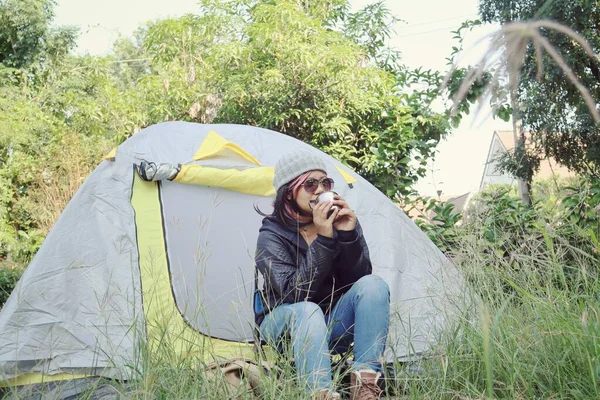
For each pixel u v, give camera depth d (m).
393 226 3.50
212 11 8.82
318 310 2.10
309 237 2.39
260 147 3.64
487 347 1.22
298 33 7.88
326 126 7.35
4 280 6.64
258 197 3.40
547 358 1.98
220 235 3.27
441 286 2.71
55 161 10.94
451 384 2.02
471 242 2.66
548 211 3.14
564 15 6.68
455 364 2.05
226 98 7.91
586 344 1.93
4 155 11.38
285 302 2.25
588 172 7.47
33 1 13.86
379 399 2.07
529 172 7.85
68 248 2.97
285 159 2.42
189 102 8.33
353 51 7.72
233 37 8.75
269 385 1.89
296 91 7.64
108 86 10.57
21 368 2.61
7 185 11.06
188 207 3.30
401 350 2.66
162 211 3.26
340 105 7.39
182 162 3.43
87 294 2.89
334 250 2.24
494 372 2.02
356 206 3.54
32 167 11.05
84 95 13.86
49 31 14.28
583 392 1.88
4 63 14.09
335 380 1.96
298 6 8.39
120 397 1.94
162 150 3.46
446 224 4.66
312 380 1.95
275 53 7.81
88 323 2.80
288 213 2.38
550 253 2.41
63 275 2.89
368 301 2.17
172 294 3.07
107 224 3.12
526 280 2.43
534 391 1.97
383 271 3.34
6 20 13.90
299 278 2.18
